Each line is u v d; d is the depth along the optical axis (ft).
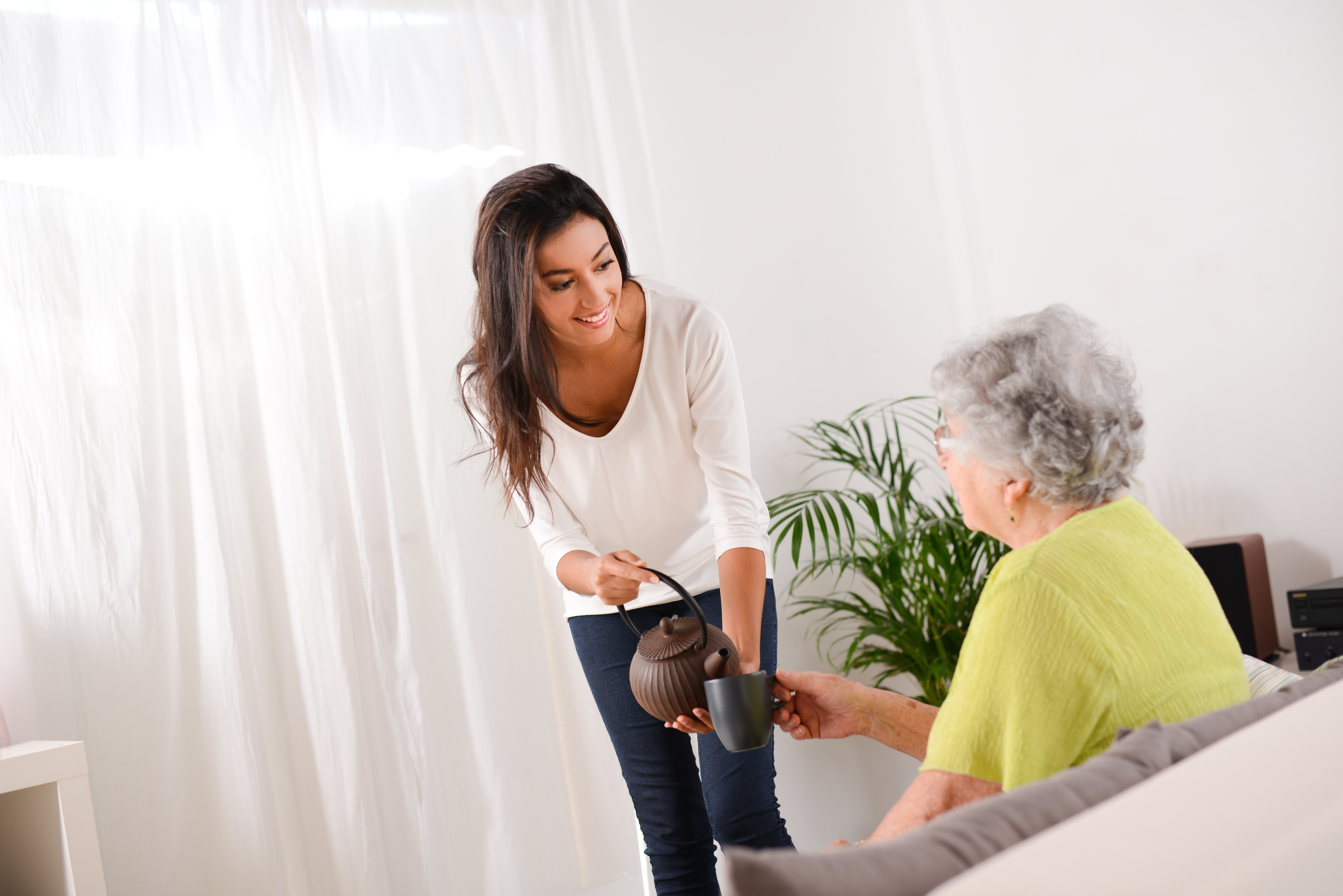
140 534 6.59
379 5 8.02
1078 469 3.47
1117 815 1.78
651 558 6.13
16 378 6.40
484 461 8.05
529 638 8.11
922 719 4.36
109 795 6.42
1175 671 3.20
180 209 6.95
